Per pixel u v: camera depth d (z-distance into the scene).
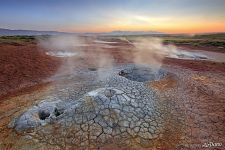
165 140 5.65
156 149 5.27
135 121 6.19
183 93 9.46
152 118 6.59
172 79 11.62
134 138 5.59
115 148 5.21
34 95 9.30
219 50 31.75
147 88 9.18
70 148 5.20
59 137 5.52
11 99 8.91
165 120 6.71
